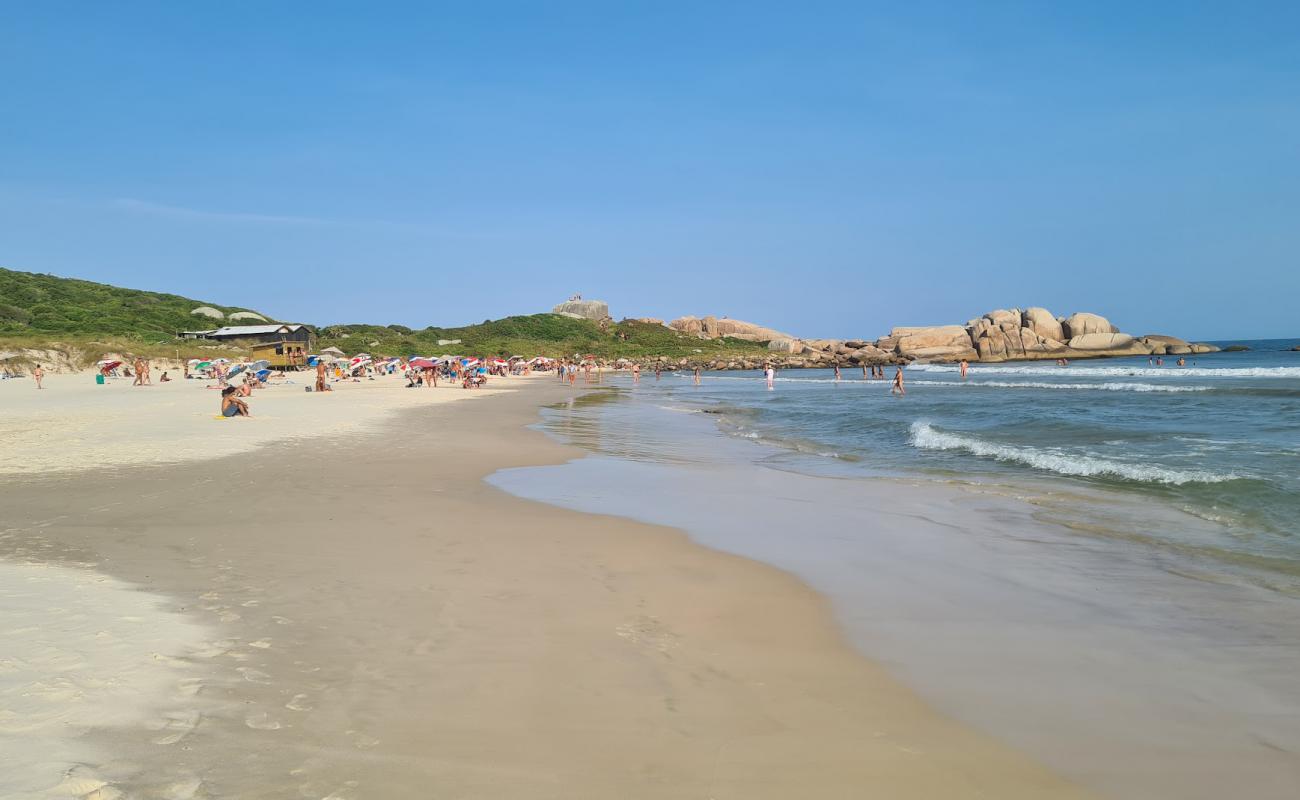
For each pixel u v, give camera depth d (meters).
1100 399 34.44
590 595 6.39
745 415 29.62
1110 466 13.71
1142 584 6.95
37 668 4.38
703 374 99.12
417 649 5.00
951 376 69.88
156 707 3.97
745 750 3.80
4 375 55.06
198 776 3.32
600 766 3.59
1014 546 8.42
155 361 63.88
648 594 6.48
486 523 9.23
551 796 3.31
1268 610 6.18
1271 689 4.64
